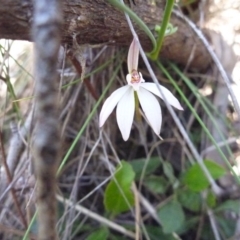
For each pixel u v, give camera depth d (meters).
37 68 0.08
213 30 0.27
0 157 0.25
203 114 0.27
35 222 0.23
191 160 0.26
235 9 0.28
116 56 0.24
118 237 0.25
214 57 0.22
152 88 0.17
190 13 0.27
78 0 0.16
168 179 0.27
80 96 0.26
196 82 0.28
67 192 0.27
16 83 0.28
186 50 0.25
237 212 0.24
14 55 0.28
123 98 0.17
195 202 0.25
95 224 0.26
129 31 0.19
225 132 0.27
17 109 0.24
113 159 0.26
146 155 0.27
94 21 0.17
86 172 0.27
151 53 0.21
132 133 0.27
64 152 0.26
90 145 0.26
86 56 0.23
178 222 0.24
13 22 0.14
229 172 0.26
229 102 0.27
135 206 0.25
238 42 0.28
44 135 0.08
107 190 0.23
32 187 0.23
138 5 0.20
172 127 0.27
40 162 0.08
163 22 0.19
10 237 0.25
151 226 0.25
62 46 0.19
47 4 0.08
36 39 0.08
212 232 0.25
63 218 0.24
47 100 0.08
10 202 0.25
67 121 0.25
